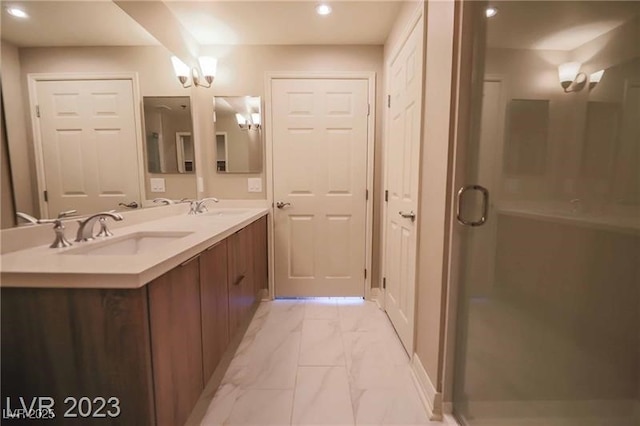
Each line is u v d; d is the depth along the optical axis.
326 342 1.97
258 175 2.61
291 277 2.71
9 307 0.82
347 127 2.57
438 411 1.33
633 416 0.85
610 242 0.83
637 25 0.75
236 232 1.73
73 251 1.04
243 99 2.53
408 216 1.71
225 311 1.53
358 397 1.46
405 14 1.86
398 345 1.93
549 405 0.98
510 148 1.06
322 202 2.64
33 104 1.10
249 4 1.96
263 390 1.50
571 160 0.89
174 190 2.13
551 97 0.93
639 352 0.82
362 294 2.72
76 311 0.82
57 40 1.20
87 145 1.36
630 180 0.78
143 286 0.82
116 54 1.55
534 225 0.99
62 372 0.84
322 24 2.19
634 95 0.76
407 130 1.82
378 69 2.51
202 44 2.49
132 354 0.83
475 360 1.23
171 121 2.08
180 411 1.04
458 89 1.19
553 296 0.96
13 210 1.03
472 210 1.22
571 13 0.87
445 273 1.28
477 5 1.16
